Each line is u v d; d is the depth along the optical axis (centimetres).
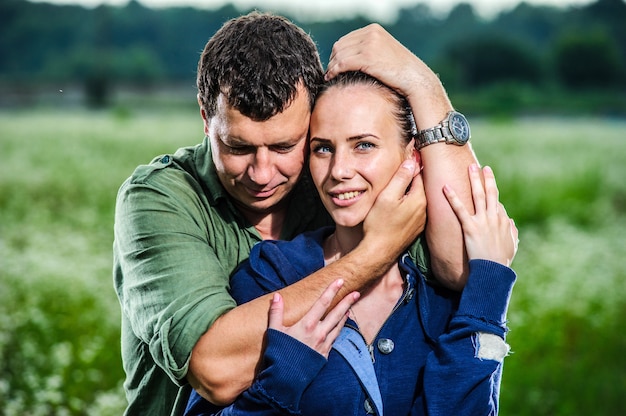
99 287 862
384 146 285
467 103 5222
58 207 1383
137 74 8762
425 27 11781
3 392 607
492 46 8106
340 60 294
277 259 299
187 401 304
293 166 302
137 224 304
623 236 1277
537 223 1397
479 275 281
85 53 9375
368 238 285
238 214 321
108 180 1628
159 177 314
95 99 4944
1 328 737
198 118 3653
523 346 739
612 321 817
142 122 3206
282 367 268
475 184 290
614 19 11394
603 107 5488
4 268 886
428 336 285
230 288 305
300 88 290
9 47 10112
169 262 294
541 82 8106
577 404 658
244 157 300
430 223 292
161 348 283
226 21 309
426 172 292
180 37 10556
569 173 1744
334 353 281
